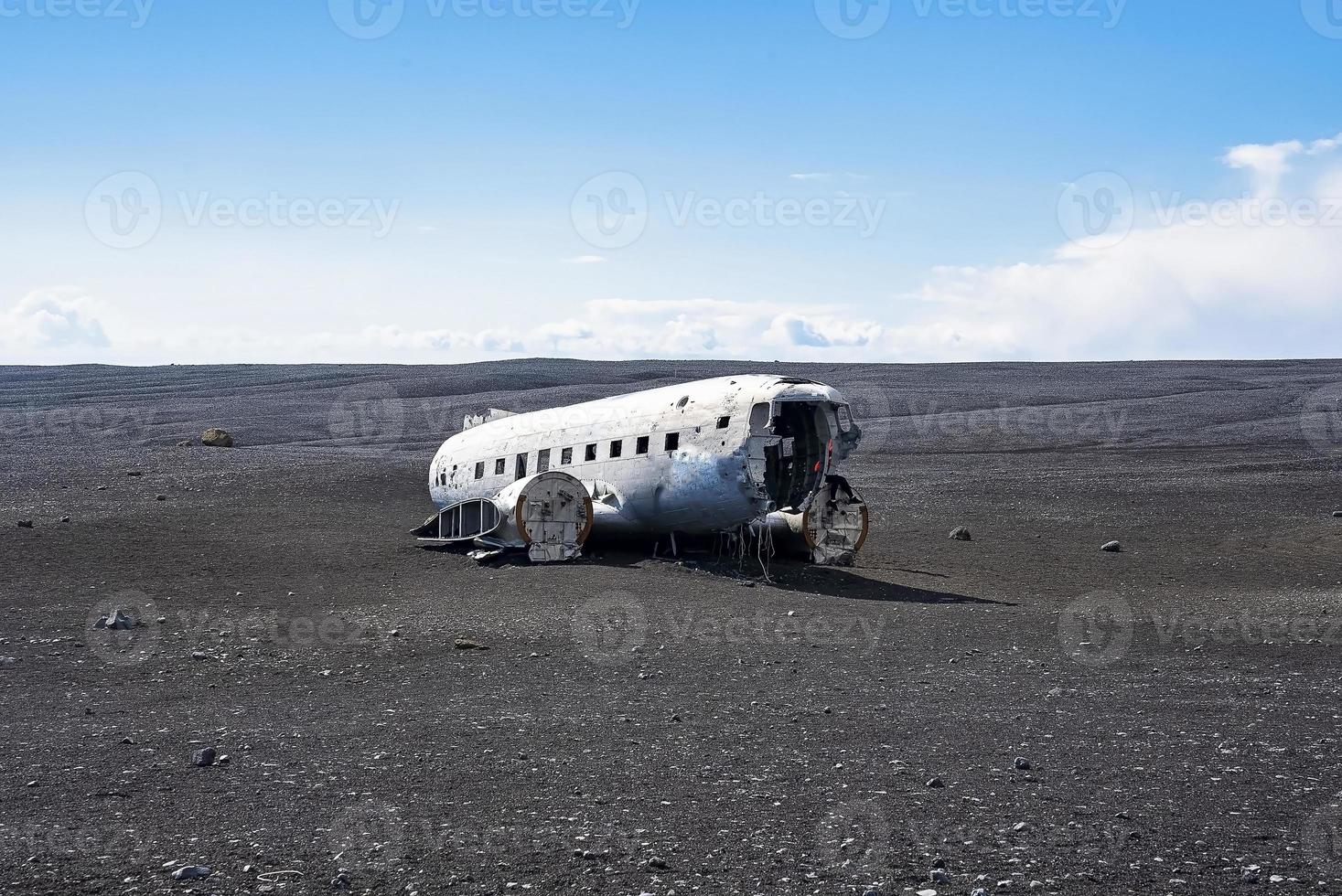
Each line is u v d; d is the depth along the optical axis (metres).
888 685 14.45
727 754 11.04
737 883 7.75
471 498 26.77
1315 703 13.53
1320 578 25.47
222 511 31.84
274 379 106.88
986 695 13.88
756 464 24.08
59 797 9.53
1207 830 8.87
